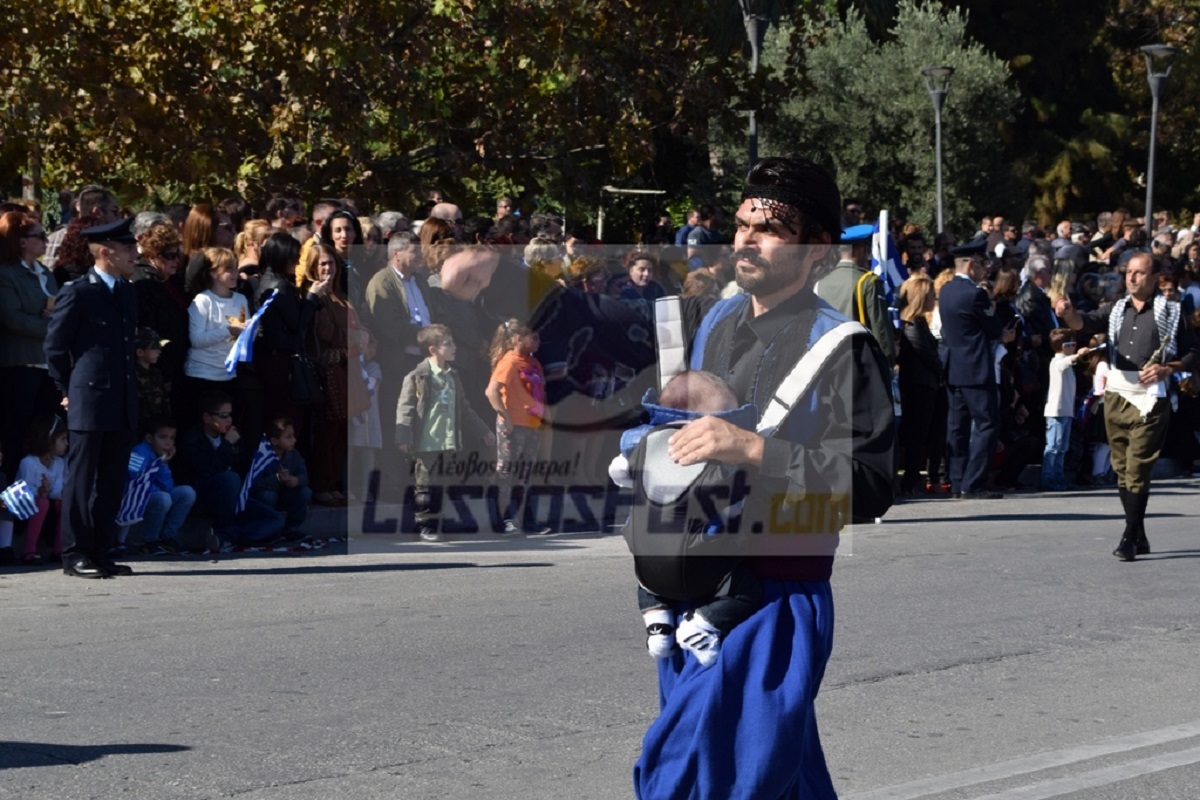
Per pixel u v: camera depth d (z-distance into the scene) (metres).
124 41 16.58
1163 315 10.72
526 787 5.45
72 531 9.70
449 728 6.20
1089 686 7.16
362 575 9.69
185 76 17.25
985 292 14.75
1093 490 15.98
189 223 11.61
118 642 7.75
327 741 6.00
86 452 9.58
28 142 16.67
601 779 5.55
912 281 14.58
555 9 17.70
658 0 18.69
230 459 10.80
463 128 18.72
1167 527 12.77
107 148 16.95
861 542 11.72
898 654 7.72
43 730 6.12
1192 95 46.34
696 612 3.41
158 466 10.54
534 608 8.64
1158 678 7.35
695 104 19.08
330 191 18.28
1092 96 45.03
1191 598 9.41
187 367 10.95
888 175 33.09
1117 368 10.86
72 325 9.50
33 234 10.55
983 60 33.53
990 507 14.20
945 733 6.33
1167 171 46.94
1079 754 6.05
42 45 15.81
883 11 36.16
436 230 10.60
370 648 7.63
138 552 10.60
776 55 31.06
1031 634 8.26
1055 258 18.59
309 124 17.00
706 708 3.38
